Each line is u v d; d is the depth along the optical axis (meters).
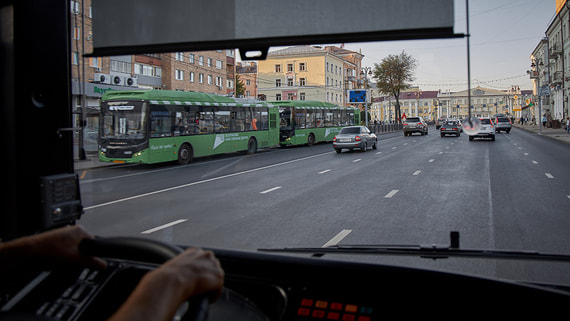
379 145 30.42
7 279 1.19
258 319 1.25
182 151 18.09
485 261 2.19
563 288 1.71
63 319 1.19
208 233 5.67
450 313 1.21
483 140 31.64
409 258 2.29
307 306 1.30
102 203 8.55
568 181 10.05
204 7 1.45
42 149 1.47
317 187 10.65
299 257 1.53
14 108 1.39
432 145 27.64
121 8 1.53
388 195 8.79
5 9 1.39
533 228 5.29
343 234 5.48
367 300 1.28
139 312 0.68
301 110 29.53
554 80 37.88
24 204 1.42
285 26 1.38
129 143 15.50
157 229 5.92
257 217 6.84
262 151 25.89
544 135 35.47
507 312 1.20
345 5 1.33
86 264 1.09
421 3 1.27
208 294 0.81
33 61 1.44
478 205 7.17
